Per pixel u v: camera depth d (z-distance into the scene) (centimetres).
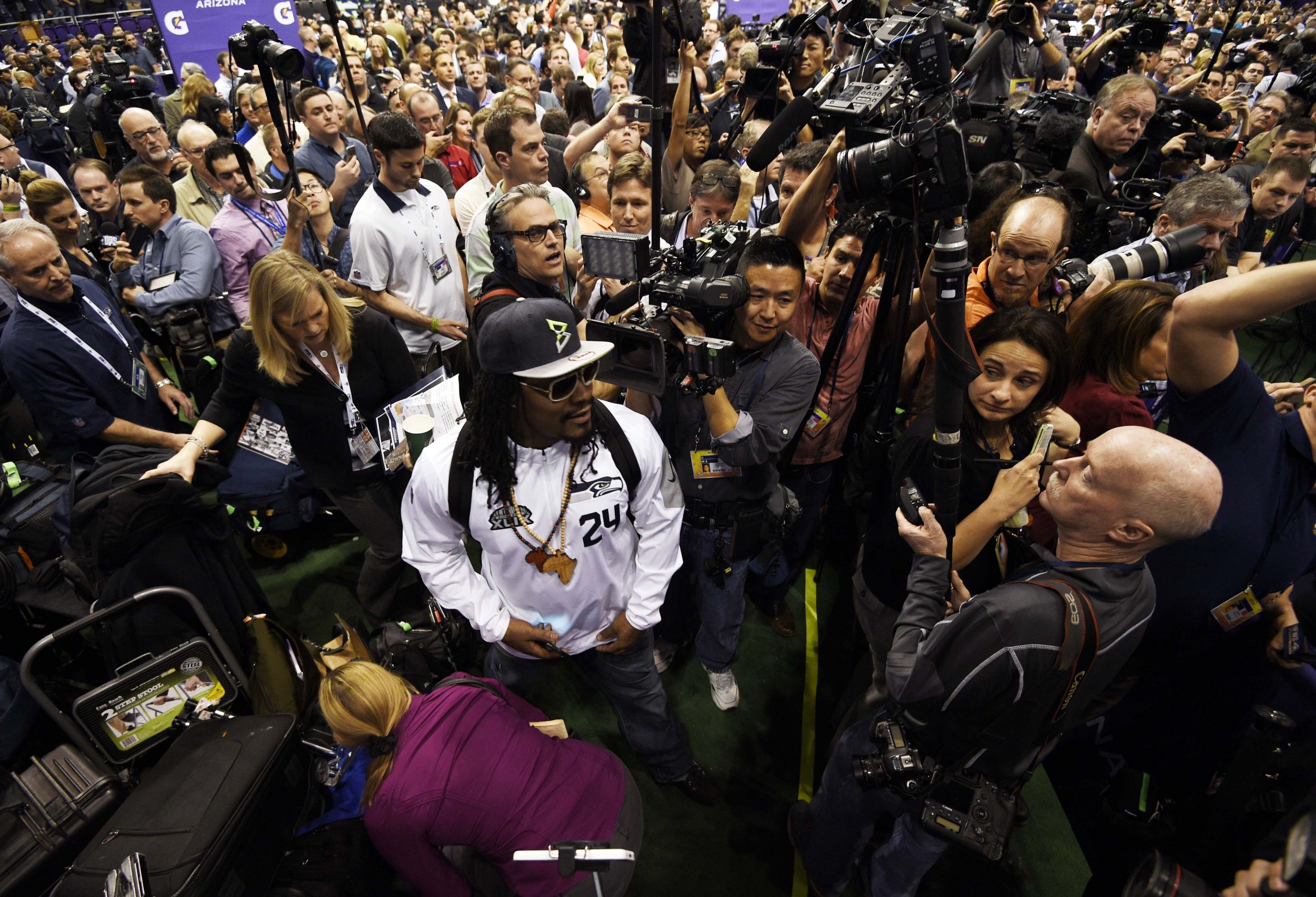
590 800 173
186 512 222
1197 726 196
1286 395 216
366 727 164
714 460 222
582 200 391
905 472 200
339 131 474
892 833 225
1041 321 179
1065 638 137
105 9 1398
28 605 258
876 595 214
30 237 263
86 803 191
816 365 217
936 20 166
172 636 216
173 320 348
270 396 254
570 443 173
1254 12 1554
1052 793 262
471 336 327
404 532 187
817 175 235
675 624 281
